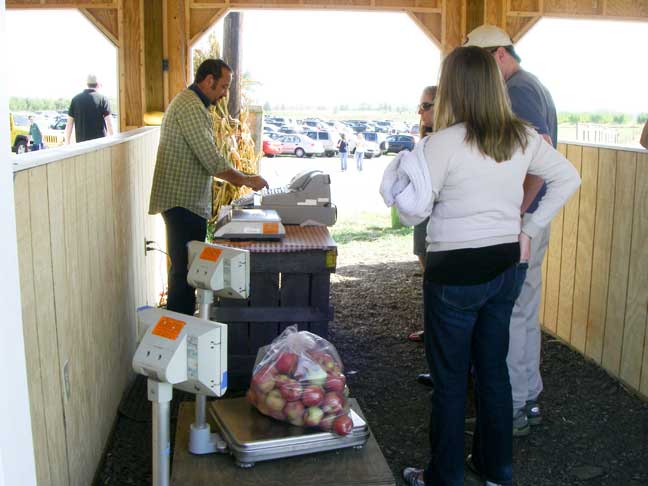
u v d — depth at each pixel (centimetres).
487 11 621
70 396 243
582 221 424
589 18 631
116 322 338
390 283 612
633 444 317
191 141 391
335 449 241
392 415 346
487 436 258
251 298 355
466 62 232
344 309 530
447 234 235
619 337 383
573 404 358
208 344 182
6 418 133
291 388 242
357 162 1988
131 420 334
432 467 254
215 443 239
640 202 360
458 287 236
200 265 230
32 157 218
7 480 133
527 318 321
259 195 404
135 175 409
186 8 607
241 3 616
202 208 409
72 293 249
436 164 230
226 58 812
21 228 191
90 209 282
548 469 295
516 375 318
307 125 2897
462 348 244
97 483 279
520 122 239
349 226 953
